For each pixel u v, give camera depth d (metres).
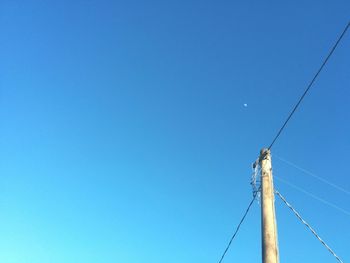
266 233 13.52
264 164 14.71
